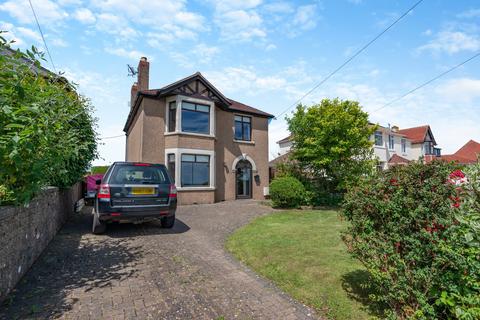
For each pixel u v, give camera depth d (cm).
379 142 2628
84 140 749
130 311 280
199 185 1334
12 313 269
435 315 208
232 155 1530
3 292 290
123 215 571
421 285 221
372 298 263
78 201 972
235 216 900
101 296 313
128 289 335
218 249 526
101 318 265
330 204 1247
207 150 1359
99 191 567
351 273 367
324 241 538
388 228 245
